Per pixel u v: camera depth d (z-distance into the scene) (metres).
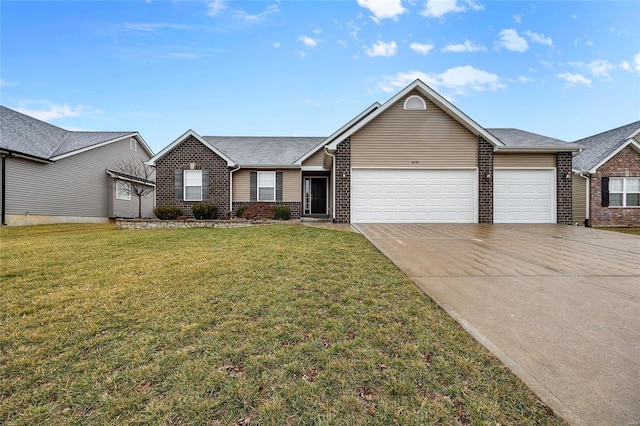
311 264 5.14
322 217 16.27
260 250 6.20
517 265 5.39
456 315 3.30
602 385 2.16
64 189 15.62
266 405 1.96
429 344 2.68
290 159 16.08
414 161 12.02
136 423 1.83
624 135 15.98
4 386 2.15
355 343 2.69
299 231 8.80
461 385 2.14
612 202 14.70
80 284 4.20
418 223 11.88
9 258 5.73
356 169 12.04
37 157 13.89
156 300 3.61
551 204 12.38
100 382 2.18
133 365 2.37
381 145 12.05
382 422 1.83
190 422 1.83
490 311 3.41
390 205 12.08
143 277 4.47
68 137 18.02
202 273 4.64
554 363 2.41
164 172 14.77
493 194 12.17
